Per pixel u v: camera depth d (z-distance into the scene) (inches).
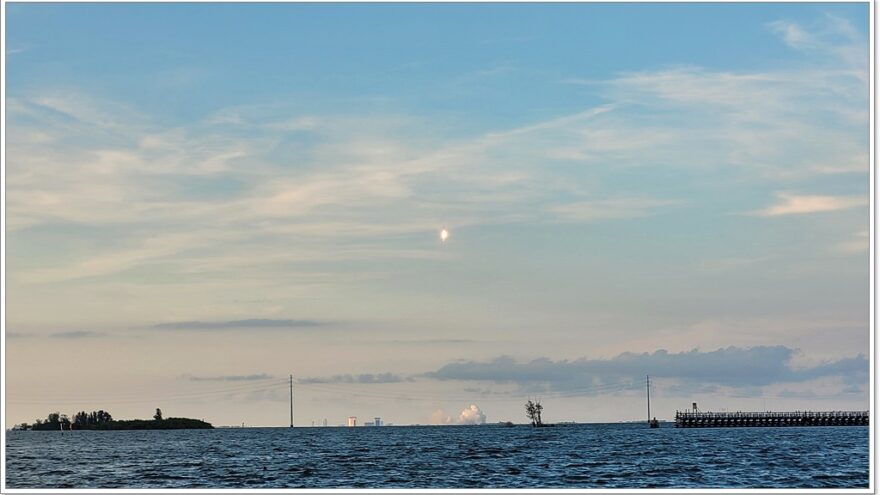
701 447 7682.1
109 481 4975.4
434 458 6609.3
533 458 6456.7
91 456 7539.4
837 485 4414.4
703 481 4616.1
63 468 5999.0
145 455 7628.0
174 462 6550.2
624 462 5910.4
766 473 4997.5
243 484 4729.3
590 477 4872.0
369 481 4808.1
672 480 4680.1
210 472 5526.6
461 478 4894.2
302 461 6466.5
